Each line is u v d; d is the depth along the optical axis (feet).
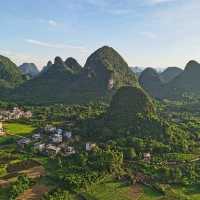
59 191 587.68
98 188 624.59
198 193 650.43
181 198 618.85
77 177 634.02
